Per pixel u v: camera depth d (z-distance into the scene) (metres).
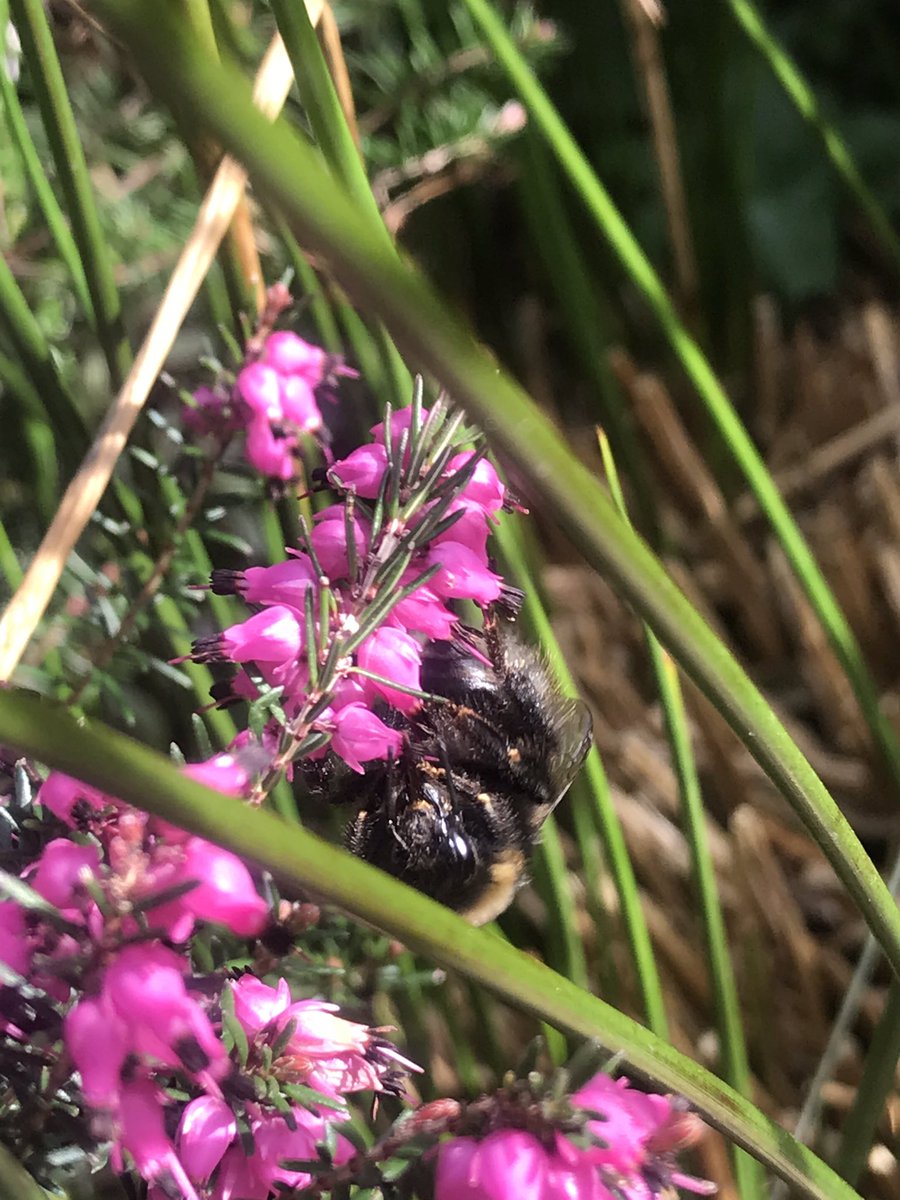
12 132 0.13
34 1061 0.07
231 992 0.07
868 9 0.34
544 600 0.22
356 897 0.06
